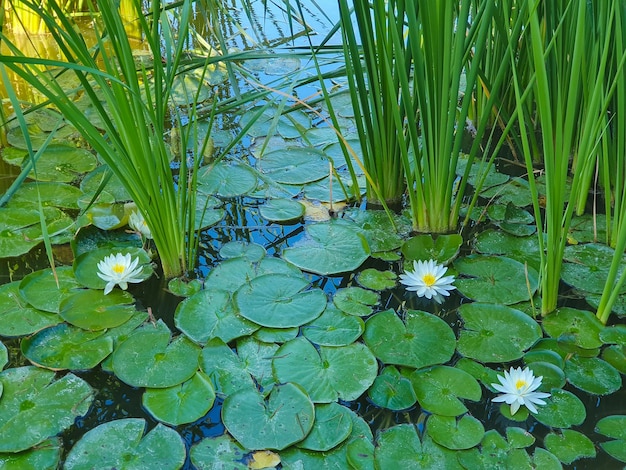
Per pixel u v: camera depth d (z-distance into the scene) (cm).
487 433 109
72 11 282
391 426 111
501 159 192
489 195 174
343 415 111
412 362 121
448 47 136
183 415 110
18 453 104
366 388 115
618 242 123
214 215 162
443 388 117
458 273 145
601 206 169
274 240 156
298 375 118
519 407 114
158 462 103
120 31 122
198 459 103
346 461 104
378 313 133
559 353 124
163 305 136
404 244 152
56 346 123
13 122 199
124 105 125
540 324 131
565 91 167
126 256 140
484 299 137
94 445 105
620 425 111
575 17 154
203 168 180
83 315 130
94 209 160
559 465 104
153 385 116
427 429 109
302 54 164
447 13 133
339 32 271
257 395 114
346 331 128
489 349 125
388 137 160
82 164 181
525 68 186
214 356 121
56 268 142
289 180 178
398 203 171
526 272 133
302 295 136
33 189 167
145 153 130
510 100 193
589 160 156
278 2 300
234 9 295
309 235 155
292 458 104
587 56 154
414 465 103
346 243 152
